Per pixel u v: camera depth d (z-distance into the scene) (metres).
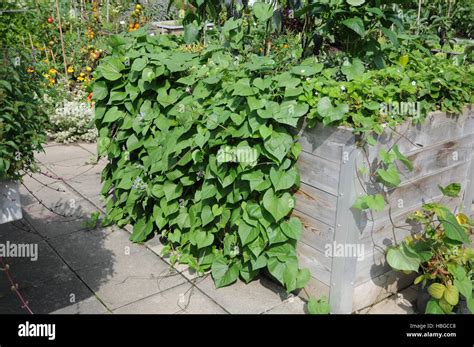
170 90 3.05
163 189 3.08
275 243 2.58
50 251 3.13
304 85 2.43
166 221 3.12
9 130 2.06
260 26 3.54
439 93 2.69
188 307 2.58
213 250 2.92
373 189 2.37
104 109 3.45
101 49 5.59
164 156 2.94
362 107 2.34
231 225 2.69
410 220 2.65
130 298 2.65
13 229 3.41
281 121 2.35
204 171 2.84
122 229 3.47
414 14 4.52
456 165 2.91
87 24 6.99
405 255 2.39
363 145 2.24
